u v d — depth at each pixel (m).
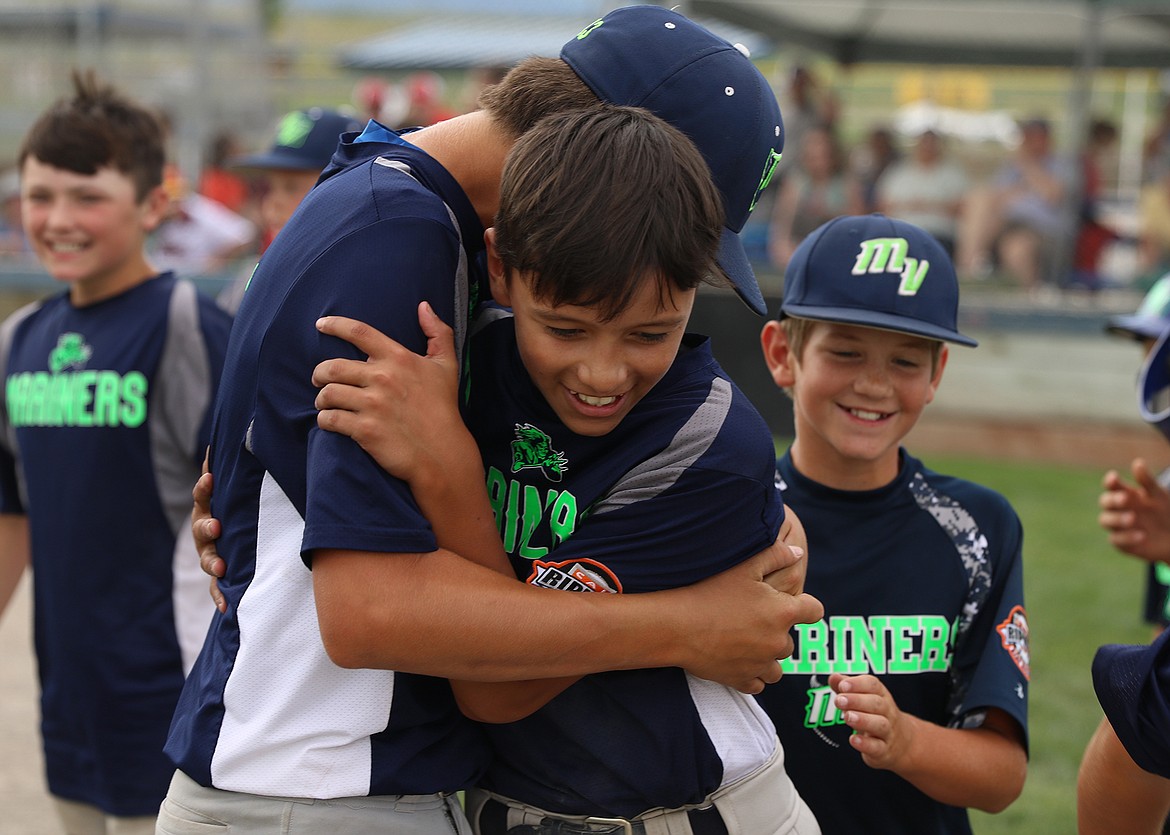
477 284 3.20
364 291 2.79
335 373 2.73
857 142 20.33
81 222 5.14
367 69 25.41
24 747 7.49
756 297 3.13
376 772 2.93
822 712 4.02
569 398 2.86
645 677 3.13
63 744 5.14
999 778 3.76
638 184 2.64
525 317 2.79
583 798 3.18
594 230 2.60
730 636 3.04
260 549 2.95
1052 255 17.20
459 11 27.75
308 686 2.91
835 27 20.53
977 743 3.78
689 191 2.71
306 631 2.91
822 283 4.07
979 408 16.22
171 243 16.45
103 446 5.04
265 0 24.34
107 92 5.54
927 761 3.66
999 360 16.09
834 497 4.13
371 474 2.72
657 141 2.72
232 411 2.99
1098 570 11.30
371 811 2.94
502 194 2.79
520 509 3.12
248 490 2.97
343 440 2.73
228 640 3.00
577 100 3.04
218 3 21.03
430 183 2.97
